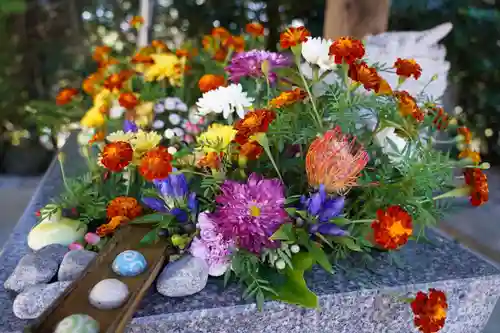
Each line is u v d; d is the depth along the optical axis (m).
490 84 2.55
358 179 0.75
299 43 0.80
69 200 0.90
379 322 0.75
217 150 0.74
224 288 0.70
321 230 0.71
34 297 0.65
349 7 1.49
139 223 0.76
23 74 2.40
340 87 0.86
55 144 2.30
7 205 1.96
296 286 0.69
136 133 0.82
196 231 0.72
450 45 2.50
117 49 1.97
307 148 0.83
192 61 1.42
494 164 2.67
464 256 0.84
